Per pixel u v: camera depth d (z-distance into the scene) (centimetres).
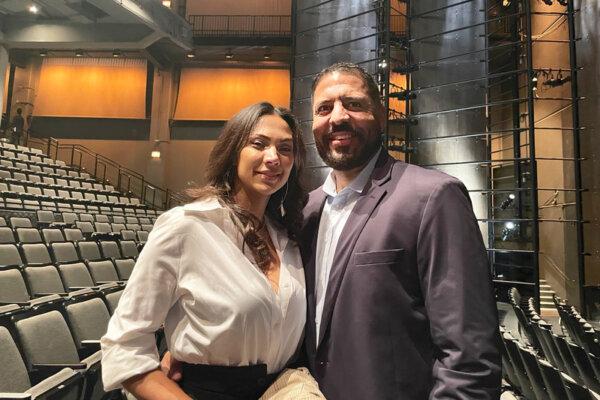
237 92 1184
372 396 91
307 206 124
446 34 552
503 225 777
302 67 680
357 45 655
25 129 1195
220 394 91
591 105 595
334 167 113
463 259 88
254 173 102
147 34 884
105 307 237
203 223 95
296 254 115
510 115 826
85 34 891
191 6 1167
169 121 1178
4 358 157
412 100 556
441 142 537
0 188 648
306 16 686
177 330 95
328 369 100
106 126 1205
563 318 411
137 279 92
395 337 93
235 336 90
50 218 586
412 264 95
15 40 893
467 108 496
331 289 102
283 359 101
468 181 525
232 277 92
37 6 845
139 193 1166
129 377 88
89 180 1009
